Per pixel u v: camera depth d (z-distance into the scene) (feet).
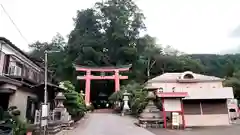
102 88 180.75
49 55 186.09
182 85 89.71
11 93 42.73
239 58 257.96
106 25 187.21
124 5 192.34
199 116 59.72
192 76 90.12
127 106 105.19
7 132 27.89
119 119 78.38
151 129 50.72
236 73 148.87
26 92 49.90
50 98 59.52
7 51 52.44
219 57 270.87
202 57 276.82
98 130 49.01
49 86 51.47
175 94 53.06
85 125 59.47
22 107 47.09
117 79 137.80
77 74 164.55
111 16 182.19
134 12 193.26
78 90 166.20
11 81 39.63
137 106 85.25
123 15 183.01
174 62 186.09
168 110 53.31
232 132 44.37
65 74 174.19
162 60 183.93
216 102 61.05
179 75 94.89
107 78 138.41
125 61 174.29
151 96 60.59
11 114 35.76
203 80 89.10
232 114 78.48
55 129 43.88
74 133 44.55
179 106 53.31
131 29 188.34
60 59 185.47
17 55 57.52
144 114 57.62
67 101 63.41
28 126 35.04
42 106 36.63
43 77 78.74
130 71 169.37
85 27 187.93
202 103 61.00
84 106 93.97
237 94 120.37
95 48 174.91
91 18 184.14
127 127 54.54
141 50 186.60
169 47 203.00
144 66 180.86
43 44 210.18
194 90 61.00
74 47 173.99
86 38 177.68
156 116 56.90
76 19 191.52
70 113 62.64
